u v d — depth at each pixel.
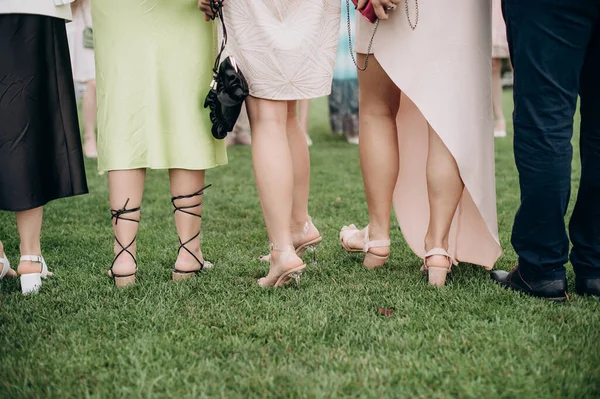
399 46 2.65
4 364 2.04
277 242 2.68
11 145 2.61
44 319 2.43
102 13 2.67
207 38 2.75
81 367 2.03
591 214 2.55
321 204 4.64
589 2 2.26
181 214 2.87
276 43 2.52
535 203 2.47
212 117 2.60
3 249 3.17
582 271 2.62
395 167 2.97
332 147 7.62
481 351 2.10
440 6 2.60
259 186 2.64
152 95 2.71
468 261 3.01
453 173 2.71
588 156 2.53
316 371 1.96
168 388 1.89
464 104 2.64
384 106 2.94
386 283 2.80
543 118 2.40
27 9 2.57
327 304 2.52
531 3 2.32
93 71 6.46
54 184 2.81
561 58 2.34
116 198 2.78
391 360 2.03
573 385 1.84
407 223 3.16
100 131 2.76
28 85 2.62
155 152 2.72
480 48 2.66
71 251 3.45
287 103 2.79
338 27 2.68
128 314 2.46
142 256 3.32
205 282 2.82
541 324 2.31
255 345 2.17
